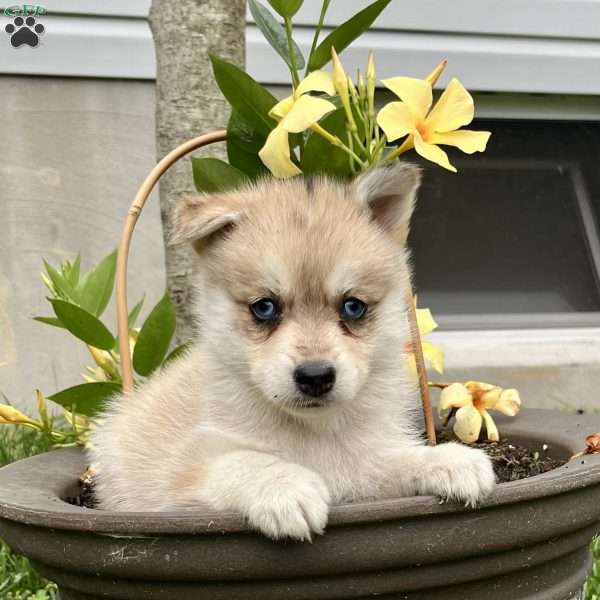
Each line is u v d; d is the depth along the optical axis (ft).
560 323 3.98
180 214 1.56
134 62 3.51
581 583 1.54
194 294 1.73
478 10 3.76
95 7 3.43
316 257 1.47
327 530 1.22
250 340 1.51
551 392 3.73
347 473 1.54
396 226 1.65
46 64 3.40
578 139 4.27
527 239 4.17
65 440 2.22
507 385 3.69
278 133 1.57
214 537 1.22
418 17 3.69
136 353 2.03
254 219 1.56
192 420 1.66
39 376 3.48
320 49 1.81
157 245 3.57
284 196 1.61
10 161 3.43
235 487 1.31
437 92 3.79
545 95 4.04
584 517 1.40
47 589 2.18
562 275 4.14
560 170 4.26
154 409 1.74
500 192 4.19
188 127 2.34
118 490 1.64
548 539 1.37
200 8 2.32
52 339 3.48
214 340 1.57
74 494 1.71
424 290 4.00
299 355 1.42
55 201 3.49
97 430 1.83
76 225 3.51
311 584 1.25
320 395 1.41
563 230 4.21
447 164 1.59
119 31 3.48
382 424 1.59
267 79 3.56
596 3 3.91
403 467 1.47
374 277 1.53
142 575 1.25
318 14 3.55
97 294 2.25
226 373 1.57
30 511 1.32
